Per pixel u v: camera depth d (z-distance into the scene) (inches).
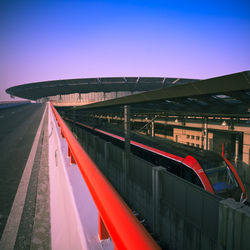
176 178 391.2
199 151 481.7
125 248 20.8
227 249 280.1
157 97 523.5
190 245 359.9
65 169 71.4
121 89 4138.8
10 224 75.0
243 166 738.2
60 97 4594.0
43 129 461.7
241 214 255.3
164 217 430.0
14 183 124.3
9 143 294.0
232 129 743.1
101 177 37.9
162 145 588.7
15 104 2306.8
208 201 320.2
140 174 532.1
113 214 26.7
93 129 1136.2
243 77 299.3
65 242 47.7
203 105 548.1
